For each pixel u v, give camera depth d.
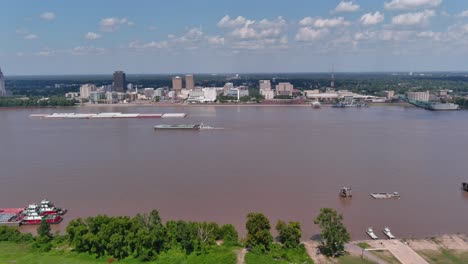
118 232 99.06
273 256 98.94
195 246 100.75
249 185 155.38
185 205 134.88
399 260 98.50
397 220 123.38
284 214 127.19
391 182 159.62
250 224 103.00
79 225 103.31
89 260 95.88
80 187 154.00
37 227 120.44
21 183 159.88
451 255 101.44
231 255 98.25
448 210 131.25
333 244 101.00
